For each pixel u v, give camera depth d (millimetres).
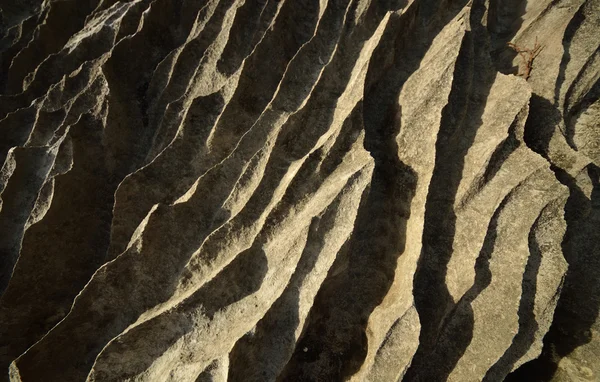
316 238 10164
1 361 12438
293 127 11750
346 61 13328
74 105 15164
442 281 10711
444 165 11758
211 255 10914
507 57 14547
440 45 13062
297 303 9852
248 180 11594
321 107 12312
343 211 10312
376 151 12047
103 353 10156
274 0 15227
